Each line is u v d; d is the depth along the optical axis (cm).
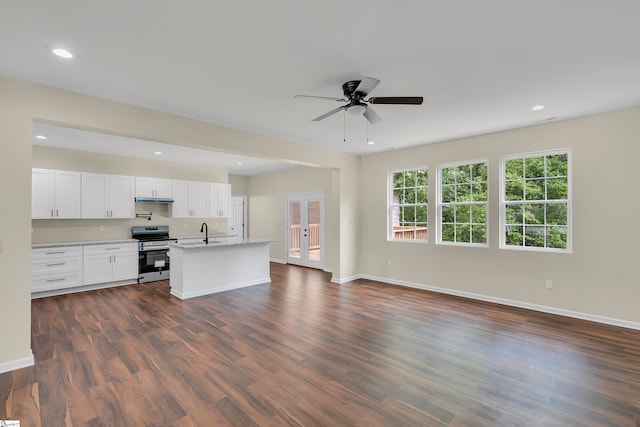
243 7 180
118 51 230
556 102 334
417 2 176
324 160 561
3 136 265
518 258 439
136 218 643
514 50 229
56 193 529
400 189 586
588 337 335
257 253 591
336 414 209
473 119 392
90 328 360
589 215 384
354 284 583
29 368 268
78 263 523
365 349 307
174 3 176
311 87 295
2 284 263
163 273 620
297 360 284
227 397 228
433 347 312
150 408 215
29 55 234
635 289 356
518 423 200
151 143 507
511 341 326
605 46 222
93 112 314
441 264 521
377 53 233
